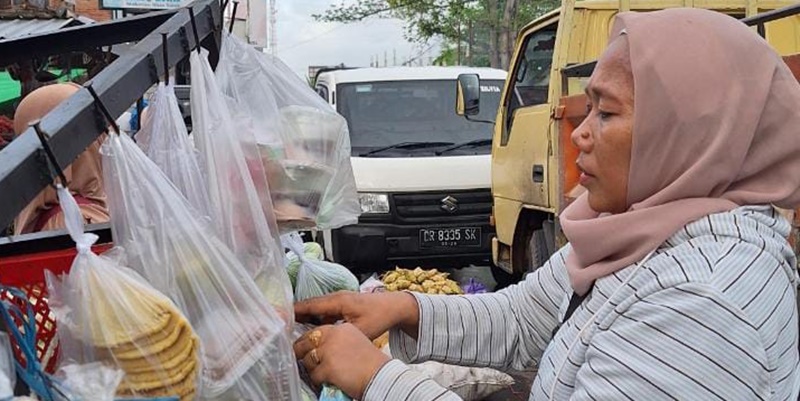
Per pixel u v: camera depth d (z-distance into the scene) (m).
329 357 1.50
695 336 1.21
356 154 6.53
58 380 1.04
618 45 1.41
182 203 1.25
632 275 1.33
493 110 7.16
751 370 1.20
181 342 1.13
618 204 1.42
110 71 1.23
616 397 1.26
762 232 1.29
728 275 1.23
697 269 1.25
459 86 6.32
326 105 1.69
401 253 6.26
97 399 1.03
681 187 1.31
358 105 6.98
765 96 1.29
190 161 1.36
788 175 1.32
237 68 1.59
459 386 3.51
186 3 1.53
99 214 2.07
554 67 4.71
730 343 1.20
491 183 6.21
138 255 1.19
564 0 4.67
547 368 1.52
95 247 1.43
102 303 1.09
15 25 7.14
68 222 1.08
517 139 5.42
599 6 4.68
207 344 1.21
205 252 1.24
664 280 1.27
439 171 6.30
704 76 1.29
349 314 1.82
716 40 1.30
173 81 1.46
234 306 1.25
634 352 1.26
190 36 1.43
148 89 1.33
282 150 1.52
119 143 1.20
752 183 1.33
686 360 1.21
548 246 4.95
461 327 1.89
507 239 5.76
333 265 2.04
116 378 1.06
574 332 1.45
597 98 1.42
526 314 1.91
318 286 1.94
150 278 1.19
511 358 1.92
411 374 1.46
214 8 1.54
